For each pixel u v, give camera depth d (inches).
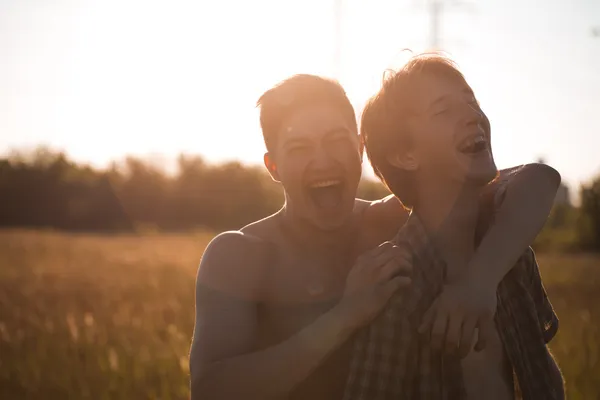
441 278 99.0
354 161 107.5
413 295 97.3
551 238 1870.1
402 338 96.3
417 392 96.6
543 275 880.3
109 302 560.1
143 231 2795.3
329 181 106.2
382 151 103.2
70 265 1013.8
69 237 2197.3
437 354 96.6
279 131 108.3
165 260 1102.4
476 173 97.2
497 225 97.2
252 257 106.9
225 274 105.1
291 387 95.4
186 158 3240.7
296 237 110.3
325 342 94.7
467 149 97.8
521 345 100.9
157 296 606.5
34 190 3191.4
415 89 100.0
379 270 95.8
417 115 99.7
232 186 3189.0
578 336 372.5
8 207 3186.5
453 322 89.7
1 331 387.9
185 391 269.7
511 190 100.2
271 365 95.2
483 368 99.9
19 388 285.6
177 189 3216.0
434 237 101.3
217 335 101.8
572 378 278.1
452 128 97.8
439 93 98.9
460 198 100.3
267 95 109.6
